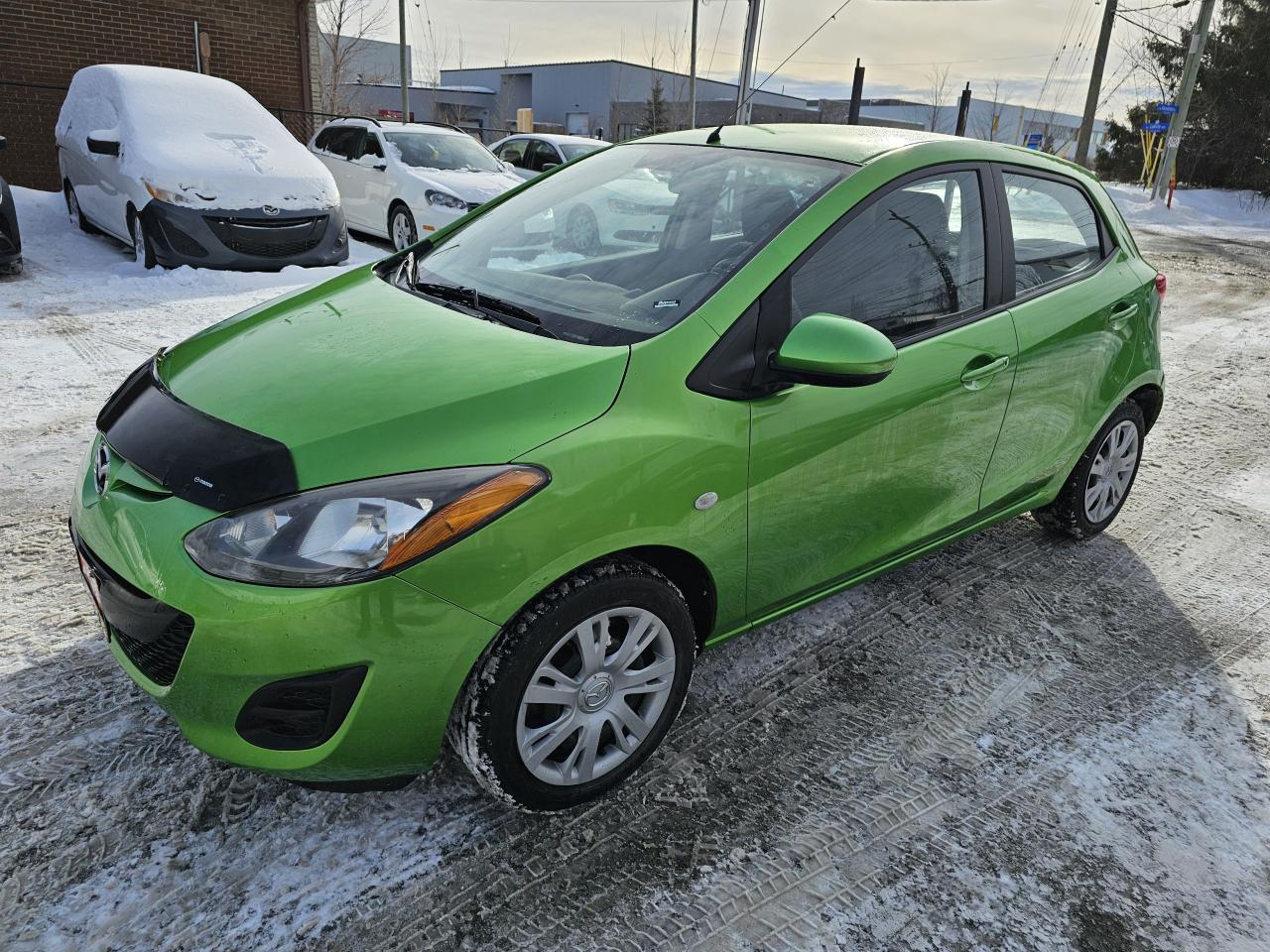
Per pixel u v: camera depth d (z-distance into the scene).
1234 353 7.64
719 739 2.60
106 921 1.90
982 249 3.01
